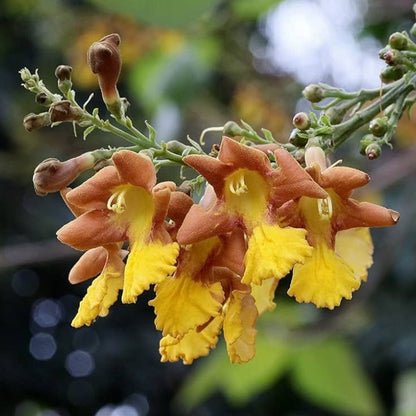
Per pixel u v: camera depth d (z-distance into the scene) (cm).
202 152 34
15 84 141
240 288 33
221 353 73
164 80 81
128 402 158
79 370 158
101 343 152
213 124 99
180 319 32
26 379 154
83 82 108
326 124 35
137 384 153
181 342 33
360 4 85
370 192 72
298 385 75
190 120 98
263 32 103
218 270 33
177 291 32
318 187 31
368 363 117
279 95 98
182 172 34
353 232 36
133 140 34
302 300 32
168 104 81
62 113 33
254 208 32
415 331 115
